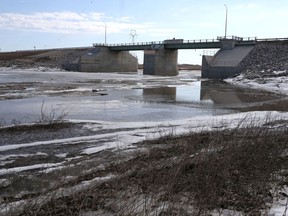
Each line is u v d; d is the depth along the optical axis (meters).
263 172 8.26
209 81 73.88
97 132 16.66
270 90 50.44
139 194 6.70
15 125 17.88
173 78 87.25
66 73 102.56
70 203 6.55
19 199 7.11
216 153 9.08
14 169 9.92
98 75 95.19
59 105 28.64
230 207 6.64
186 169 8.39
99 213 6.08
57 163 10.74
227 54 93.06
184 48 107.56
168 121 20.55
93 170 9.09
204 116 23.44
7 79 64.50
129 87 52.25
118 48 126.19
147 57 114.44
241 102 34.50
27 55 177.38
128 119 21.97
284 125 15.88
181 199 6.64
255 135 11.48
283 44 87.19
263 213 6.34
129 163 9.46
